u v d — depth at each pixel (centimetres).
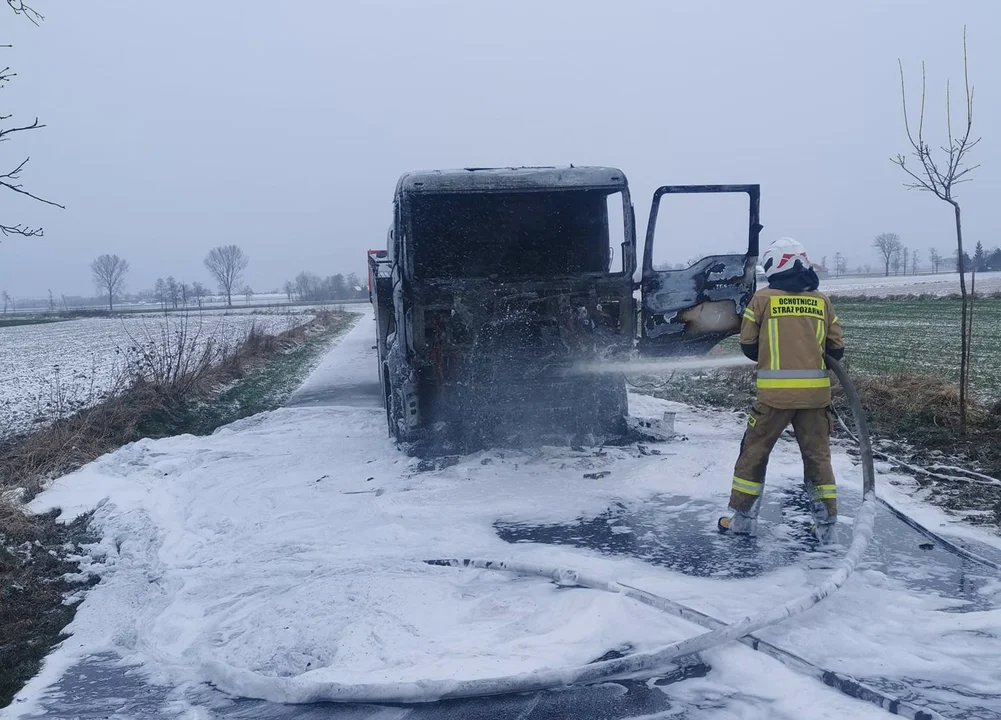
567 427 829
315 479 783
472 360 795
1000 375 1217
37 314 8281
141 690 402
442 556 531
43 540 690
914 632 380
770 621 377
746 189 757
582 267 934
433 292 783
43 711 386
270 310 6938
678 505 614
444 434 816
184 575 555
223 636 443
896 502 593
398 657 380
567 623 404
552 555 512
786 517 570
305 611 441
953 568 466
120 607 524
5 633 510
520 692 351
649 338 777
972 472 671
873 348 1755
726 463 724
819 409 508
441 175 770
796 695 328
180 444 1078
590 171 786
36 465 931
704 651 368
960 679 339
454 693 349
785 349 505
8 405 1445
